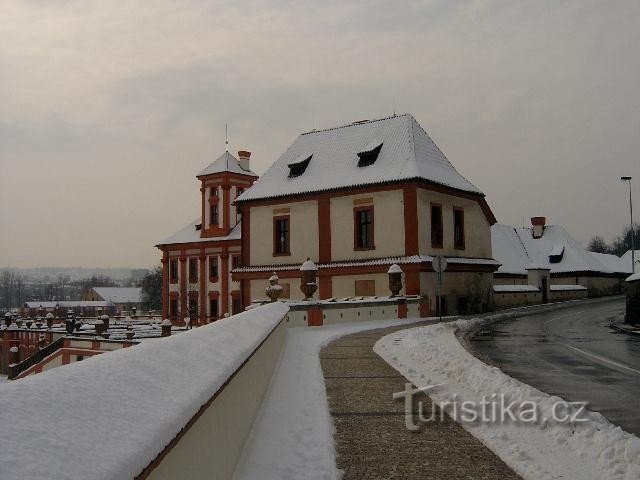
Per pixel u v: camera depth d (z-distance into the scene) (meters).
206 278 62.84
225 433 5.20
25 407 2.16
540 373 13.09
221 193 62.78
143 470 2.45
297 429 7.98
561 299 56.97
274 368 13.52
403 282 36.06
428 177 37.66
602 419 7.94
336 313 27.89
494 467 6.39
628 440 6.58
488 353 17.00
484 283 41.88
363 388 11.20
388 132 42.41
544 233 68.12
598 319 31.78
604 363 14.77
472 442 7.38
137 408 2.84
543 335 22.95
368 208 38.69
